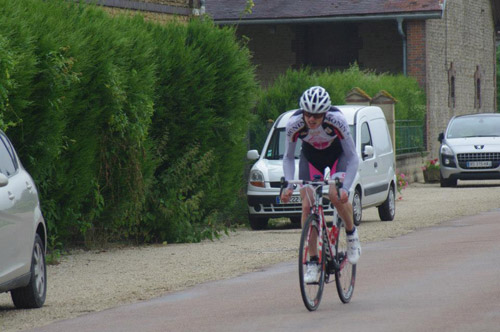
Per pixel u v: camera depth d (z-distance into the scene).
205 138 36.38
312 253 19.33
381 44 82.69
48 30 28.59
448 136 64.00
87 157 30.69
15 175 21.08
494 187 62.22
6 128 25.92
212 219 36.53
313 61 84.69
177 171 35.38
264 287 23.09
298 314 18.97
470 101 93.44
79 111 30.08
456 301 19.67
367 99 55.94
